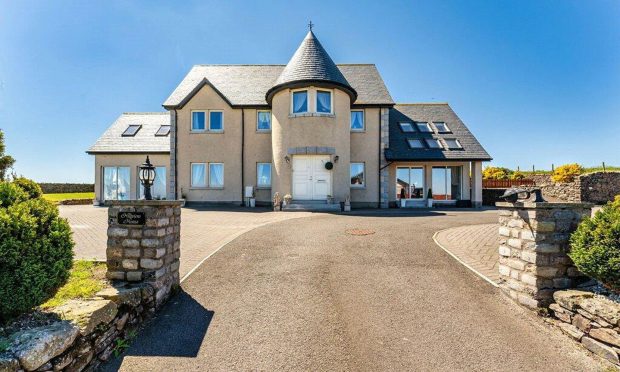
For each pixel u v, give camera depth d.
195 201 18.30
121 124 21.31
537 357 3.28
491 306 4.36
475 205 17.91
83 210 15.89
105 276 4.27
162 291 4.34
